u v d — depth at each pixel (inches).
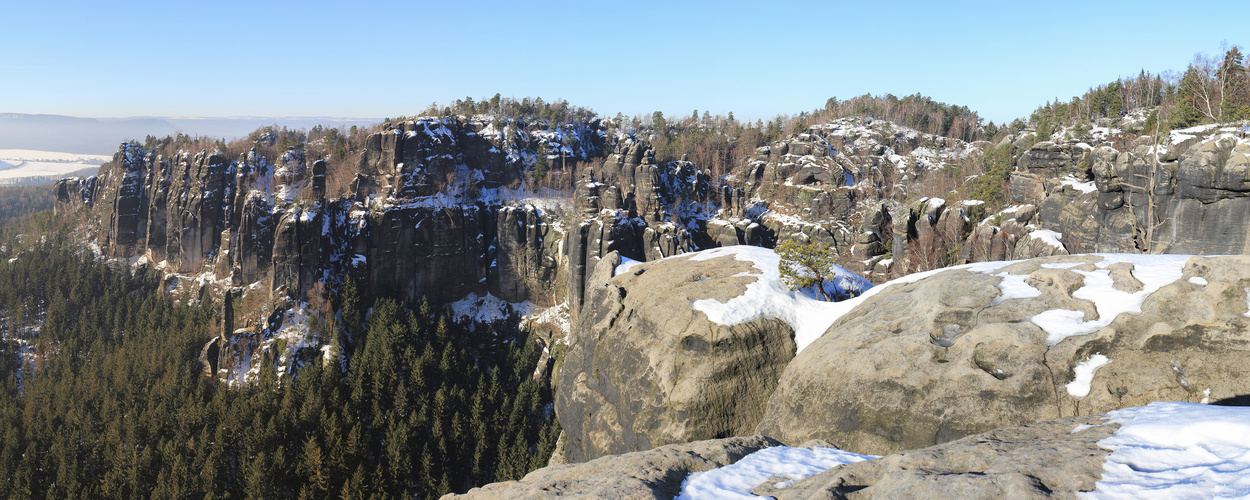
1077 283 1560.0
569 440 2460.6
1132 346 1328.7
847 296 2358.5
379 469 3764.8
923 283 1823.3
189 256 6712.6
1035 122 7495.1
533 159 7608.3
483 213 6889.8
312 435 3919.8
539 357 5777.6
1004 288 1620.3
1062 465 719.7
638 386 2033.7
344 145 7465.6
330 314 5733.3
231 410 4042.8
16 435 4013.3
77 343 5516.7
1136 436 779.4
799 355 1788.9
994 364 1409.9
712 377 1910.7
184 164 6978.4
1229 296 1299.2
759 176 7623.0
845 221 6643.7
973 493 682.8
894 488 735.7
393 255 6368.1
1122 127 4685.0
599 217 5895.7
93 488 3641.7
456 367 5123.0
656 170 6378.0
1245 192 2568.9
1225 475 616.1
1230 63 3814.0
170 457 3732.8
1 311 6225.4
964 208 4271.7
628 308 2326.5
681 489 869.2
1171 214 2866.6
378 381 4596.5
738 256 2546.8
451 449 4291.3
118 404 4318.4
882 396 1488.7
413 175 6643.7
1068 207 3575.3
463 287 6658.5
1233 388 1200.8
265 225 6225.4
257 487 3491.6
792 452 1011.9
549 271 6633.9
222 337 5374.0
